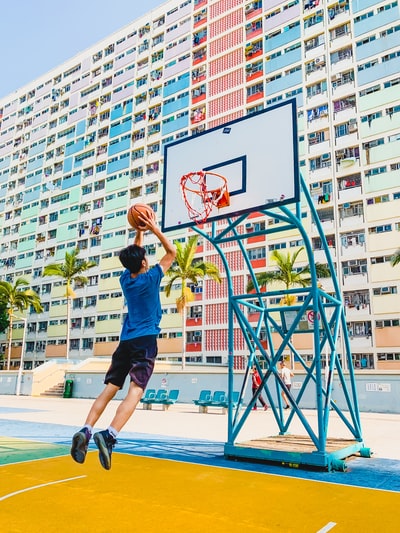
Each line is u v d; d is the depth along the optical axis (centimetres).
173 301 4297
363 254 3362
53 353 5119
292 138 743
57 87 6319
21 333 5581
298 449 707
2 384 3400
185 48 5025
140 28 5547
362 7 3812
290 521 407
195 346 4031
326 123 3778
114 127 5409
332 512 437
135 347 326
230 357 801
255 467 671
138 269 352
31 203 6106
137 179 4969
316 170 3741
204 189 836
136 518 410
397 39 3588
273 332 3453
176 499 479
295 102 756
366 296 3300
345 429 1205
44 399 2725
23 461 695
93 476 589
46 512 425
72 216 5500
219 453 800
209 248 4212
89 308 4947
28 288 5741
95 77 5881
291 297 3044
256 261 3878
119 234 4950
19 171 6438
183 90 4909
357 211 3472
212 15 4884
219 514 427
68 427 1199
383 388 1766
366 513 434
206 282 4150
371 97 3600
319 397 675
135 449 831
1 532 366
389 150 3425
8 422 1329
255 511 438
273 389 2030
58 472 612
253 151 790
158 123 5016
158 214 4684
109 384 326
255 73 4362
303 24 4141
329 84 3844
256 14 4512
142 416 1614
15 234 6184
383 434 1107
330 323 824
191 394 2323
